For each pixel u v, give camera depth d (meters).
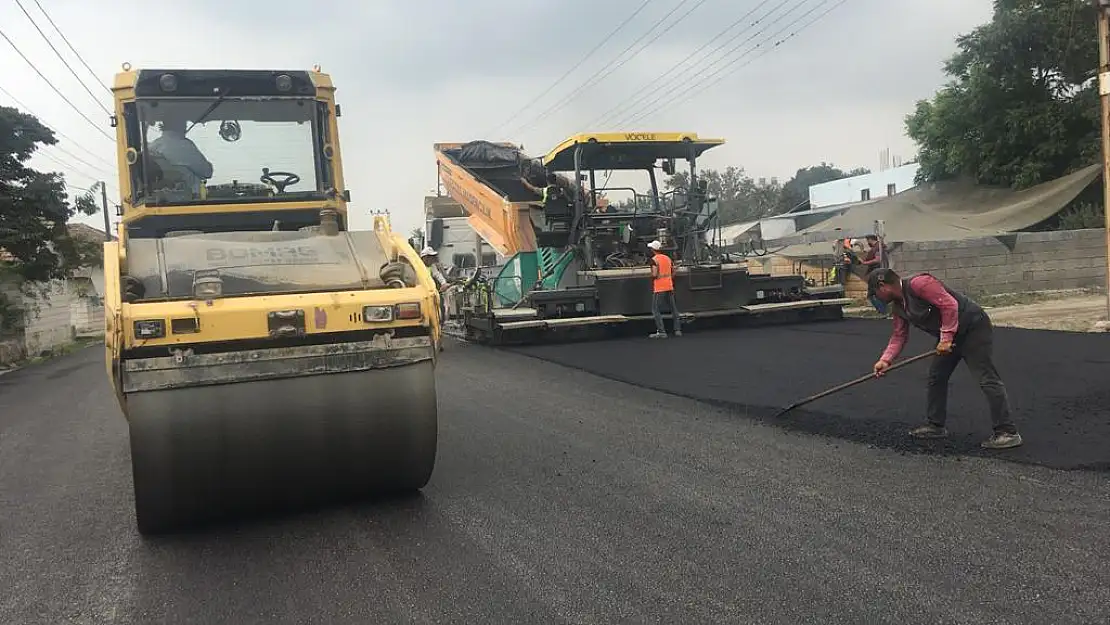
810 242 20.45
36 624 3.37
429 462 4.65
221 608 3.44
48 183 18.97
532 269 13.43
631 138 12.98
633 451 5.79
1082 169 19.62
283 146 6.18
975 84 21.56
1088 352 8.38
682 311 13.08
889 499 4.41
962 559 3.56
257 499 4.45
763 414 6.70
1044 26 19.97
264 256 4.83
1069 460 4.79
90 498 5.34
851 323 13.44
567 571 3.66
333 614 3.32
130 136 5.95
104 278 4.32
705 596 3.33
